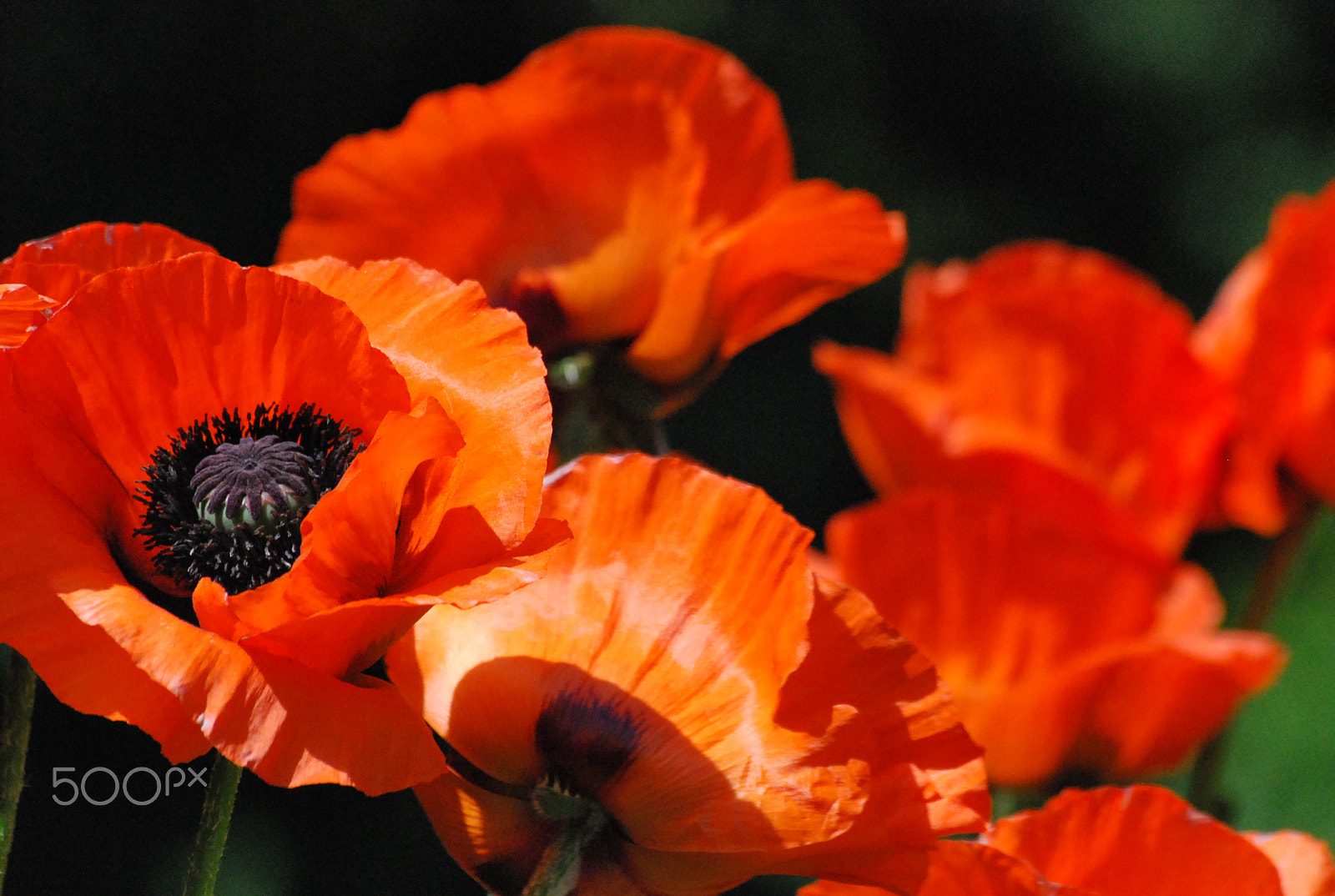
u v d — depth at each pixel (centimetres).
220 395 75
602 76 90
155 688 72
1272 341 95
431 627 77
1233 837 78
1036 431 98
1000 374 99
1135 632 94
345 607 71
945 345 99
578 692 77
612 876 77
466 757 77
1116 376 97
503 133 90
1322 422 95
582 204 90
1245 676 91
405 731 73
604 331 90
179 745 72
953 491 99
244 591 74
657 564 77
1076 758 93
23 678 76
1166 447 97
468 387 75
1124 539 96
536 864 77
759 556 77
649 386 90
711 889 77
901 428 99
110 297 74
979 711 93
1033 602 93
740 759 76
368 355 75
